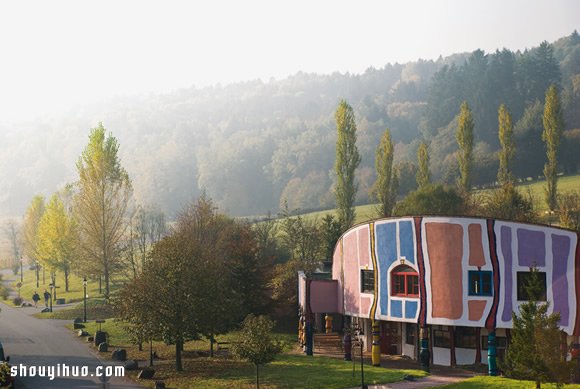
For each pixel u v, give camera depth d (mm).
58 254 90375
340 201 91125
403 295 43094
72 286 96875
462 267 41156
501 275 40625
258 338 35656
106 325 60562
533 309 31922
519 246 40781
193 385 37531
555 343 31062
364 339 48844
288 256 82438
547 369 30812
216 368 42219
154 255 44281
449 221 41750
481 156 141625
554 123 96375
